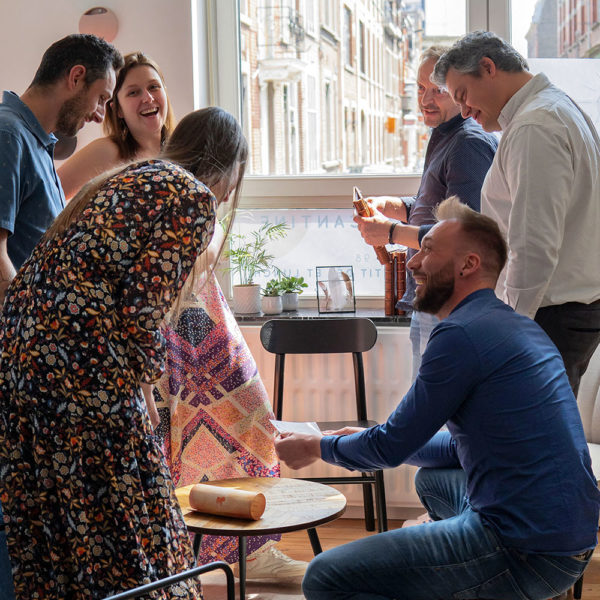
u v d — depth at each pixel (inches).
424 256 76.9
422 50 132.6
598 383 118.1
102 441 58.5
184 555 63.4
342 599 71.1
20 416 59.4
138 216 58.6
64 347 58.0
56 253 59.1
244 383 107.2
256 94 137.7
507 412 68.5
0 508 65.6
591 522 68.2
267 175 138.3
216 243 90.7
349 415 128.4
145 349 59.9
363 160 136.4
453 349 69.9
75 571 58.7
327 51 135.0
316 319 121.4
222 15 135.8
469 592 69.5
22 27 132.2
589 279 95.6
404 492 129.3
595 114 129.3
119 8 130.4
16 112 83.0
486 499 69.3
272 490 86.4
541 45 129.6
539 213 91.0
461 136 110.7
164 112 111.8
